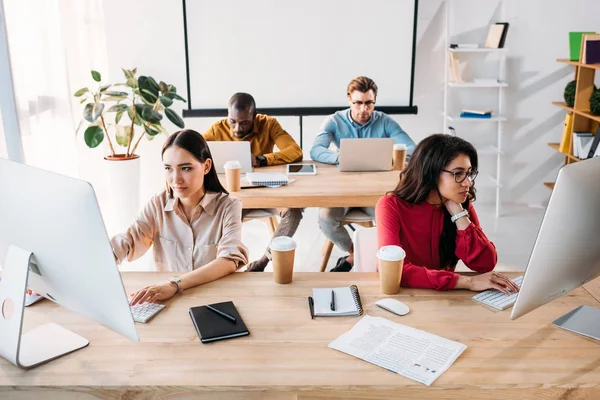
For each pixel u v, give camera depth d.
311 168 3.57
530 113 5.03
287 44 4.82
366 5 4.75
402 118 5.05
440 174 2.08
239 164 3.11
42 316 1.77
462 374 1.45
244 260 2.12
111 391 1.43
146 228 2.26
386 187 3.17
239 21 4.77
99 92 4.10
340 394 1.42
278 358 1.53
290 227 3.56
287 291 1.92
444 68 4.93
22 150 3.21
